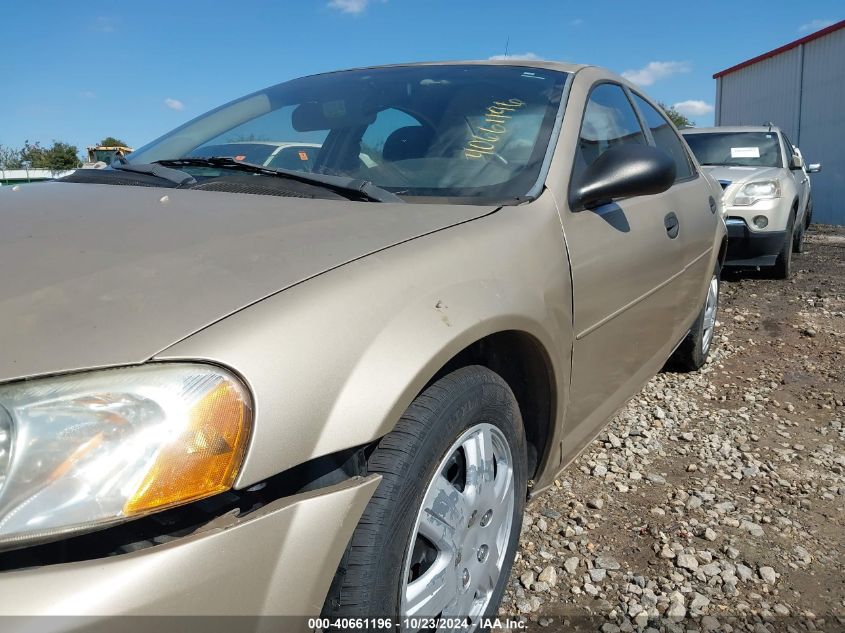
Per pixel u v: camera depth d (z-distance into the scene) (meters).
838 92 18.58
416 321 1.49
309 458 1.27
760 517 2.75
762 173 7.46
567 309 2.08
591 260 2.23
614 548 2.52
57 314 1.27
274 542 1.23
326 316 1.37
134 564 1.09
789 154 8.63
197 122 2.91
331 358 1.33
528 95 2.54
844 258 9.61
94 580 1.06
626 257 2.49
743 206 7.12
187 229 1.63
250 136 2.61
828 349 5.00
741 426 3.65
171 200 1.88
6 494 1.07
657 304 2.95
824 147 19.30
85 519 1.09
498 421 1.82
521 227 1.96
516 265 1.86
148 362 1.20
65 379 1.16
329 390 1.32
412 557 1.56
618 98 3.08
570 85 2.63
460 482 1.73
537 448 2.16
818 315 5.97
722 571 2.39
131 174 2.29
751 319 5.87
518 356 1.99
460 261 1.70
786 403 3.97
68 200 1.93
